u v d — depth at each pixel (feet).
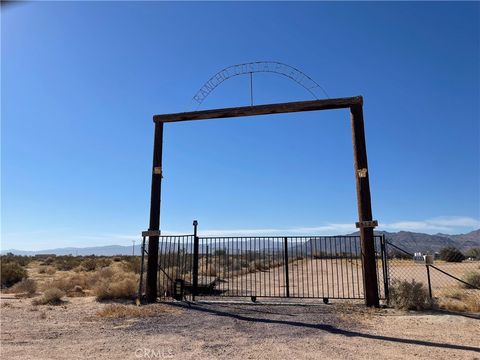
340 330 30.55
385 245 42.65
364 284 40.86
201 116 49.29
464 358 22.98
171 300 47.75
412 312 37.22
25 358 24.34
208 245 50.49
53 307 46.32
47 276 103.35
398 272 79.51
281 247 49.39
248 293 55.26
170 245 55.83
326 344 26.48
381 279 65.36
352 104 44.06
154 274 47.73
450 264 102.58
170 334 30.32
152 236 48.19
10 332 32.24
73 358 24.16
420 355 23.67
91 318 38.11
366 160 42.42
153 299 47.06
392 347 25.53
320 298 44.93
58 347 26.94
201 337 29.09
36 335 30.91
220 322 34.71
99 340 28.78
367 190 41.75
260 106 47.16
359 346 25.88
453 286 57.31
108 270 85.97
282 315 37.27
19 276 86.48
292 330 30.94
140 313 39.27
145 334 30.48
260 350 25.23
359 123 43.42
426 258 41.68
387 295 41.47
